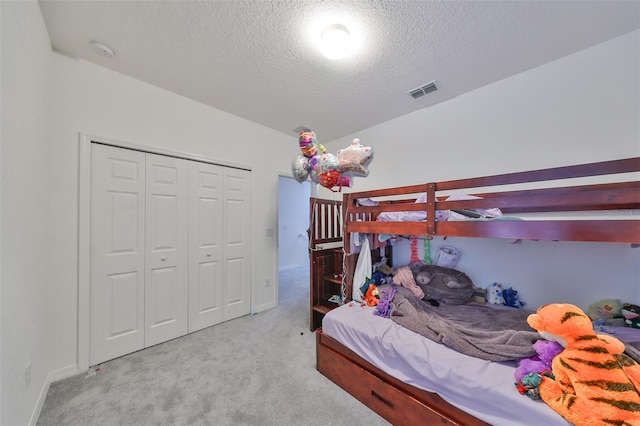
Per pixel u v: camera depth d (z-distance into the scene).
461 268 2.29
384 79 2.03
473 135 2.21
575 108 1.73
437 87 2.16
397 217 1.82
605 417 0.83
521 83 1.95
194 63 1.84
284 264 5.68
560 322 1.08
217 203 2.61
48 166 1.64
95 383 1.67
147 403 1.50
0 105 0.99
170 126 2.25
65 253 1.73
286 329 2.52
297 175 2.00
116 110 1.96
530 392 0.99
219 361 1.94
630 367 0.95
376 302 1.99
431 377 1.23
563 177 1.15
